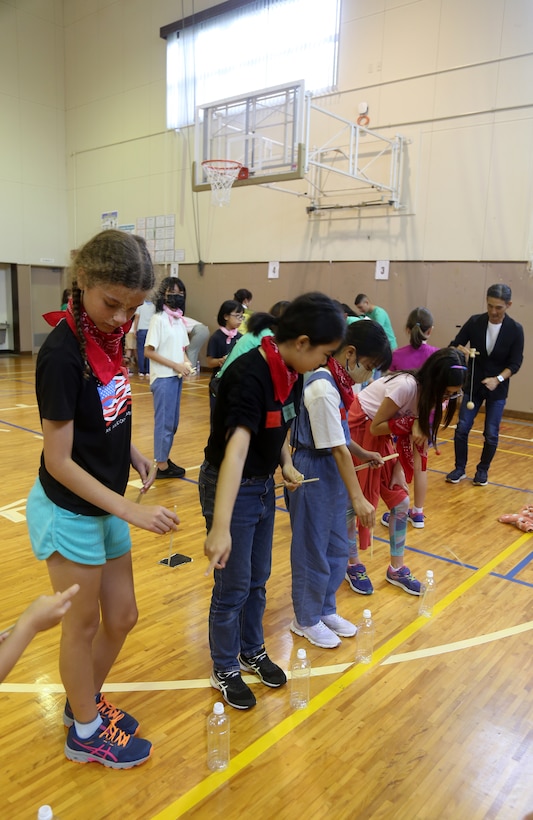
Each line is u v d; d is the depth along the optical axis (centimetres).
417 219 785
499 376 434
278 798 157
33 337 1284
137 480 438
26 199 1230
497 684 210
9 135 1187
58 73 1241
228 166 771
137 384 924
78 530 145
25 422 620
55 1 1209
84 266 129
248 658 209
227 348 447
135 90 1116
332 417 197
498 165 713
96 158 1216
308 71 862
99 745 165
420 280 792
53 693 198
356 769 168
